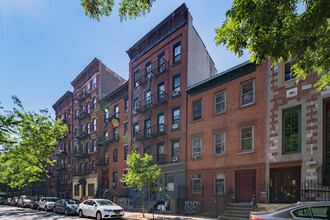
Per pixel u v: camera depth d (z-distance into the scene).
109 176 27.72
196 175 17.47
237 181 15.27
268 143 13.81
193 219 13.65
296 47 6.34
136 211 19.61
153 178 15.27
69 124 40.69
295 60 7.27
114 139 27.34
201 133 18.05
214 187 16.41
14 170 40.75
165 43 22.75
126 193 23.67
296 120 12.88
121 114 27.56
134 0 7.44
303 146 12.21
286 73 13.71
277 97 13.79
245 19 6.50
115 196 24.30
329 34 6.27
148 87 23.52
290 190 12.61
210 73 26.09
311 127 12.05
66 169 39.38
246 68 15.77
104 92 32.84
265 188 13.50
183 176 18.64
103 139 29.66
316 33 6.41
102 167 29.66
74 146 37.97
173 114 20.91
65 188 38.75
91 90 34.44
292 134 12.92
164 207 18.23
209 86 18.19
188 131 19.14
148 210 18.75
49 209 23.67
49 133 30.12
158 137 21.67
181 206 17.28
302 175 12.02
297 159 12.30
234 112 16.14
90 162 32.41
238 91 16.12
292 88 13.16
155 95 22.61
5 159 32.28
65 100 42.97
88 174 32.31
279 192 13.02
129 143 25.03
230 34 7.20
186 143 19.05
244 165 14.84
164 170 20.33
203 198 16.77
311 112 12.15
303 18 6.10
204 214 15.70
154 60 23.89
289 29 6.27
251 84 15.60
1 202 46.25
